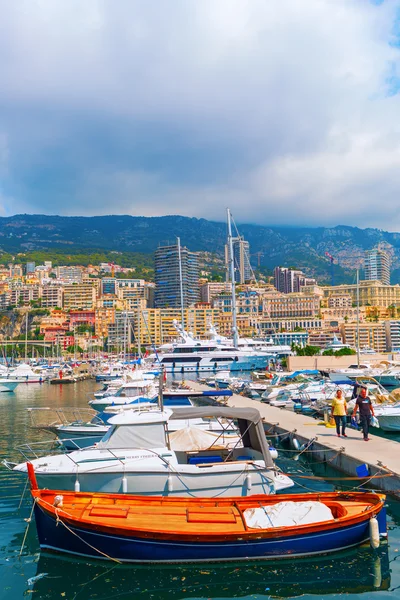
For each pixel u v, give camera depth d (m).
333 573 14.04
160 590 13.37
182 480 17.16
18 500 20.41
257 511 15.45
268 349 123.88
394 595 12.95
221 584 13.61
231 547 14.46
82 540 14.76
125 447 18.16
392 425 33.00
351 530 15.11
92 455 17.94
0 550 15.76
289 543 14.62
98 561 14.77
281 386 50.84
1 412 51.22
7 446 31.27
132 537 14.41
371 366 81.88
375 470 20.52
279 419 35.09
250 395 57.50
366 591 13.16
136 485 17.14
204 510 15.59
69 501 15.91
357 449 23.91
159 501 15.95
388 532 16.34
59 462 17.88
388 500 19.02
